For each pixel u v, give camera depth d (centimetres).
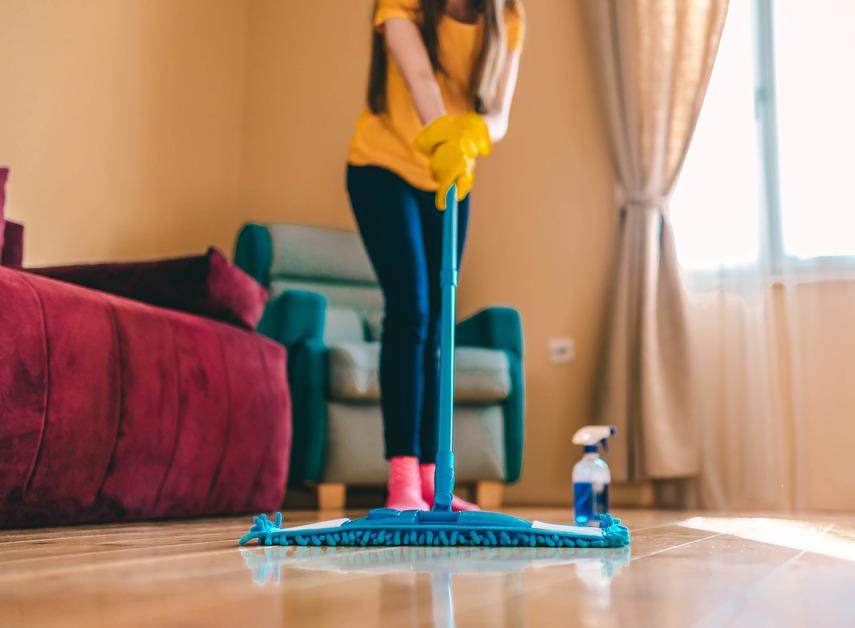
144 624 47
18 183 330
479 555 93
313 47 429
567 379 363
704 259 337
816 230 323
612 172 366
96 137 363
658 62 348
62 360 148
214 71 423
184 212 402
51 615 50
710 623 49
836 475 307
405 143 185
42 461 144
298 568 78
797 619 52
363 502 352
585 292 365
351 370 282
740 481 318
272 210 424
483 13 185
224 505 198
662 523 195
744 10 340
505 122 191
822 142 326
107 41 370
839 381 312
